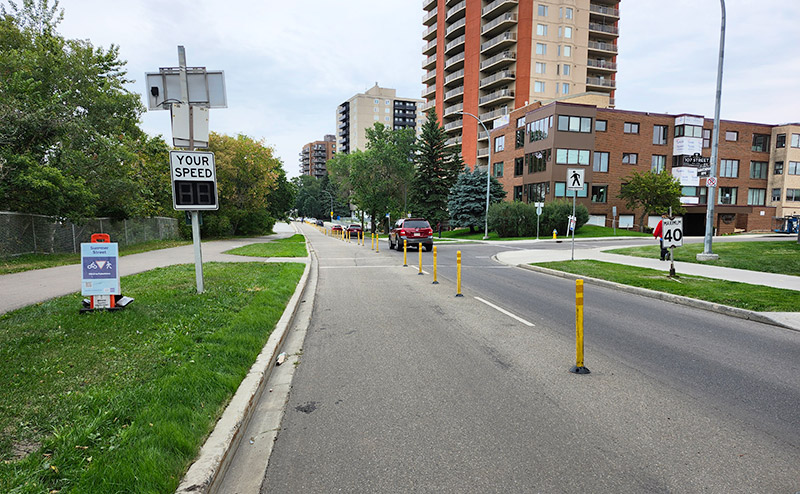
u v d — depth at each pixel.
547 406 4.21
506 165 51.22
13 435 3.21
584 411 4.09
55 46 21.67
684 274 12.38
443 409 4.16
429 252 24.23
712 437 3.60
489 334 6.86
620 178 46.09
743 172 51.78
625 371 5.18
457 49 72.62
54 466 2.80
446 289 11.34
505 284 12.19
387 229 66.38
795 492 2.86
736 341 6.49
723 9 15.17
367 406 4.25
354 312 8.59
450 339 6.58
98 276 7.07
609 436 3.61
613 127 45.53
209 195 8.98
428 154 54.28
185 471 2.89
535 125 44.69
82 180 19.30
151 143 28.41
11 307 7.52
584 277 12.78
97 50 25.11
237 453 3.44
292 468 3.21
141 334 5.86
